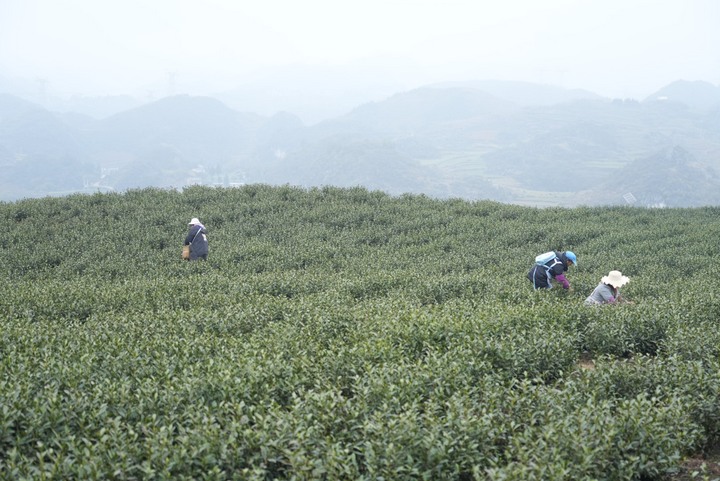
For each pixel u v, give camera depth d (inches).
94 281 775.7
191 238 919.0
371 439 274.5
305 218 1249.4
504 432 288.0
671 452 282.2
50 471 249.3
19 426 296.8
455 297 670.5
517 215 1368.1
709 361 377.1
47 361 369.4
